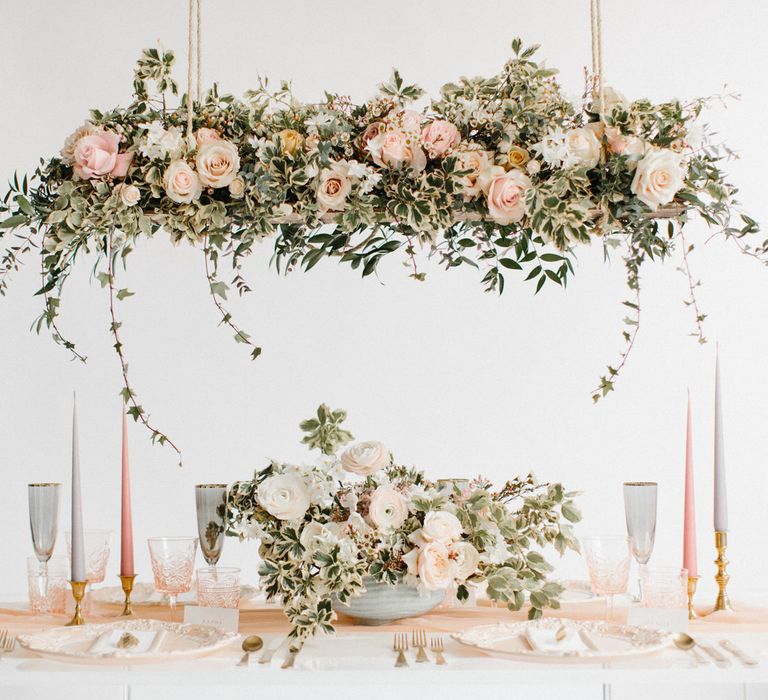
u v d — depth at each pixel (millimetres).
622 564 1840
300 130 1931
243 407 3660
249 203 1868
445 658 1632
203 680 1560
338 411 1863
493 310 3705
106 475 3602
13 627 1862
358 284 3691
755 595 2180
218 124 1961
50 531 1942
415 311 3701
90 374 3615
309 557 1732
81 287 3621
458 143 1918
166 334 3650
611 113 1914
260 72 3660
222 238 1936
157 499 3623
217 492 1896
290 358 3676
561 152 1851
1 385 3584
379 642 1737
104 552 1980
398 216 1900
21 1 3609
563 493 1882
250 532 1790
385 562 1802
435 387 3693
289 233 2053
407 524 1837
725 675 1559
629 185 1871
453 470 3686
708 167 1909
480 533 1828
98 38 3621
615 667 1572
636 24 3701
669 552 3645
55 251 1914
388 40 3689
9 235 3582
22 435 3586
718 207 1917
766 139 3674
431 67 3689
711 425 3662
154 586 2215
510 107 1914
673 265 3686
